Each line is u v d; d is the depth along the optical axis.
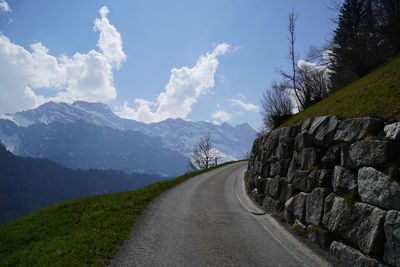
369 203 7.52
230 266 7.95
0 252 12.95
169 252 8.95
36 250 9.77
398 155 7.19
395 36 24.73
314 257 8.53
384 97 10.29
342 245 8.17
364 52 27.62
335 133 10.19
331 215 9.04
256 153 23.58
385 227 6.70
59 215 16.17
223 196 20.17
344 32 40.19
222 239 10.37
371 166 7.80
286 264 8.08
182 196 19.80
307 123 12.89
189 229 11.59
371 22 30.06
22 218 19.58
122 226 11.72
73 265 7.69
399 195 6.52
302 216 11.20
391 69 14.77
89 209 16.30
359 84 17.78
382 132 7.99
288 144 14.86
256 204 17.48
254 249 9.32
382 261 6.68
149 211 14.81
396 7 25.30
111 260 8.20
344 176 8.93
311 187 10.91
